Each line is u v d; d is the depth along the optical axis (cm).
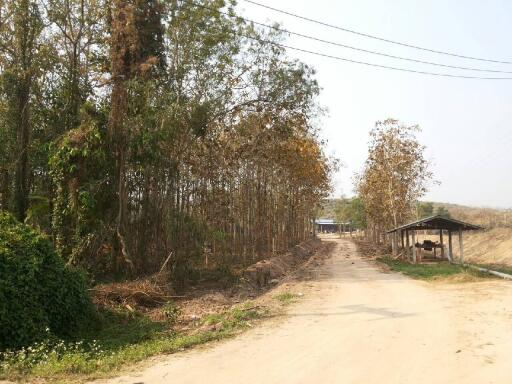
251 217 3125
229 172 2811
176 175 2077
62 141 1762
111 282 1723
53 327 1105
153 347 955
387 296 1581
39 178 2083
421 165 3697
